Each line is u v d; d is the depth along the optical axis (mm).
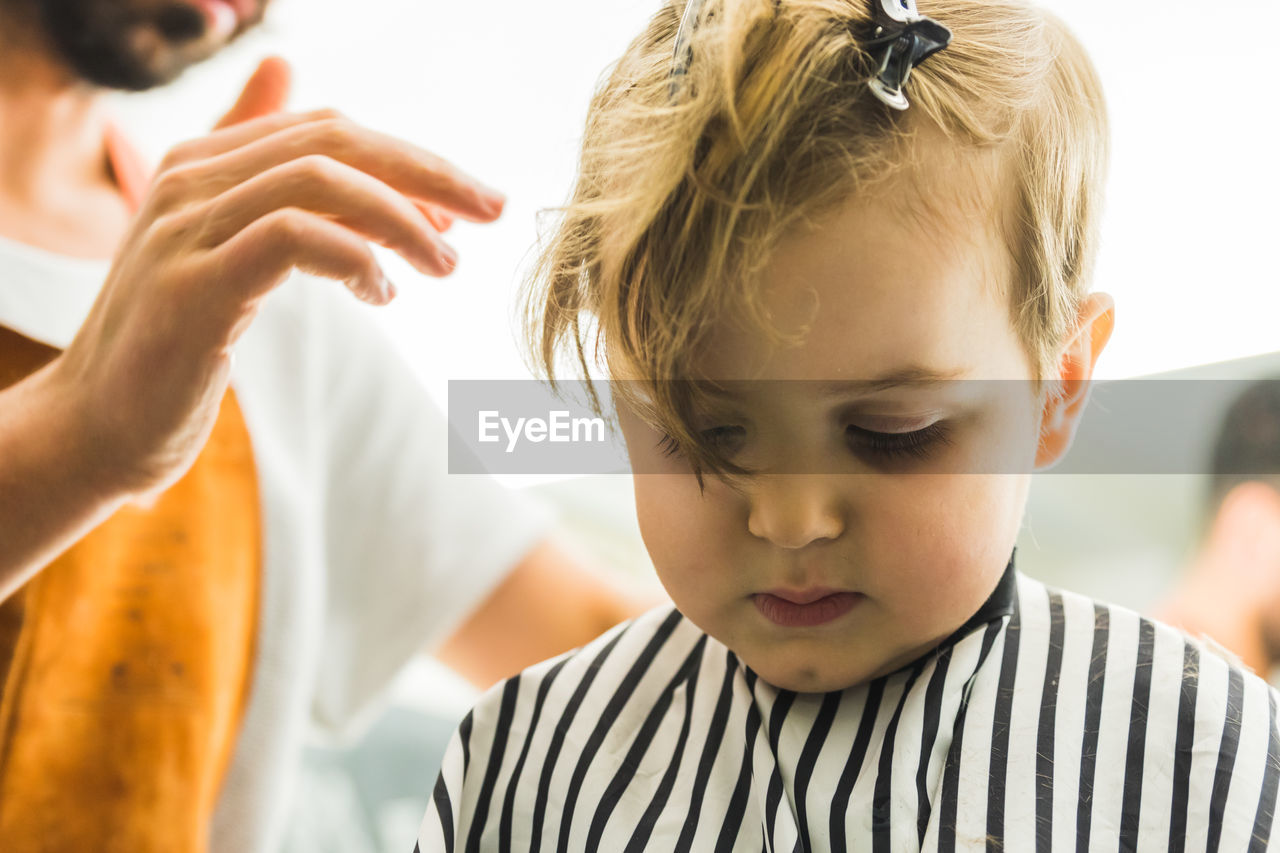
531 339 758
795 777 721
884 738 715
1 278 982
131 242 800
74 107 1063
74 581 961
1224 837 682
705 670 768
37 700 947
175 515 992
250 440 1030
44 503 806
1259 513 1121
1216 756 692
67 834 943
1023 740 708
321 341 1146
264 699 1015
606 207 695
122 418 786
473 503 1176
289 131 788
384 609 1158
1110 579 1142
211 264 750
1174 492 1176
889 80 672
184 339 767
